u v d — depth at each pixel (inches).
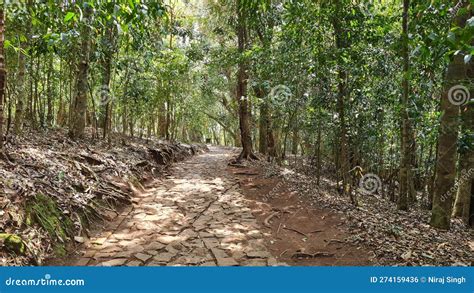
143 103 444.5
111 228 195.3
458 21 187.3
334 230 204.4
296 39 276.8
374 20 251.6
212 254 165.9
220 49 454.9
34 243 144.3
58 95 438.6
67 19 130.1
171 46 514.6
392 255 165.8
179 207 243.3
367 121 271.9
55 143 279.6
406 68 219.1
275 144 474.6
